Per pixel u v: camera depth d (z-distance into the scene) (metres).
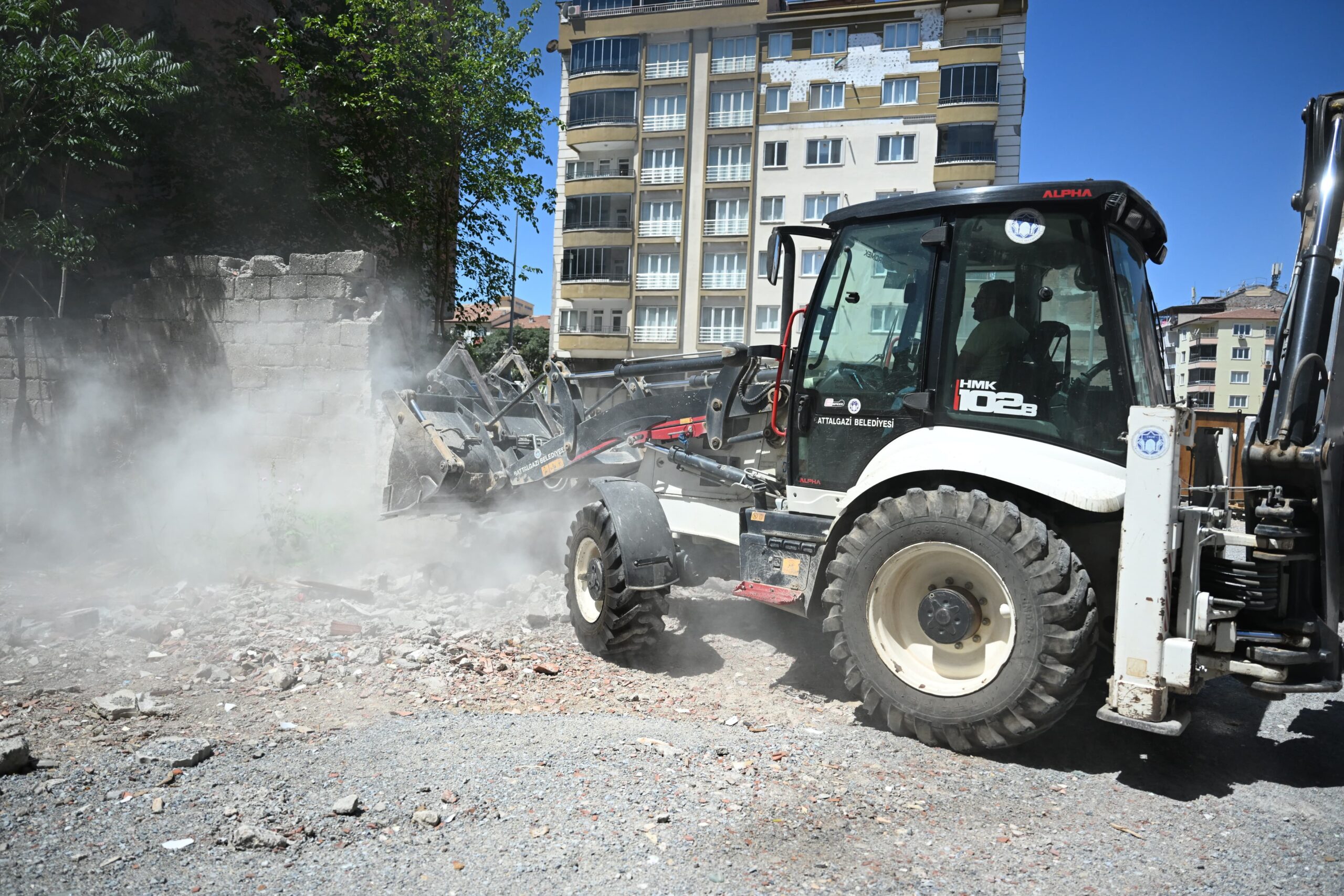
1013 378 4.17
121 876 2.60
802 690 4.84
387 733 3.86
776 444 5.37
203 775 3.32
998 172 36.66
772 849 2.96
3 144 10.37
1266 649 3.61
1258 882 2.88
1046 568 3.69
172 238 14.02
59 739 3.65
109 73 10.62
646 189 40.03
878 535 4.13
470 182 16.55
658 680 4.96
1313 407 3.83
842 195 38.28
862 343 4.69
